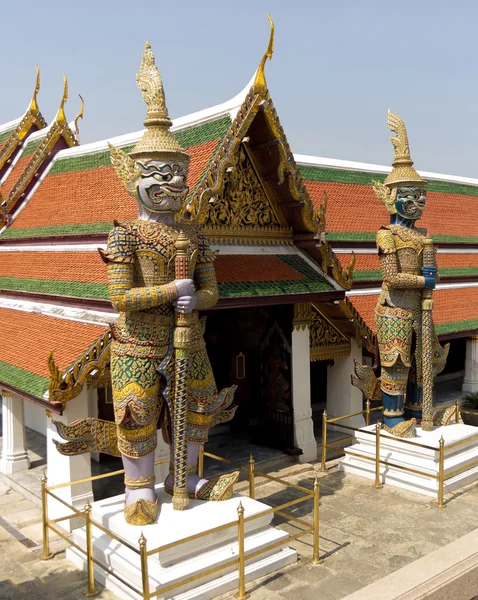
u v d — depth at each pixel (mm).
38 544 10609
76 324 12445
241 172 12945
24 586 9172
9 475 13828
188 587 8484
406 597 8445
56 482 11328
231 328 16531
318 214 13531
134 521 8891
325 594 8727
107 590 9008
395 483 13047
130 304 8484
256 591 8805
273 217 13688
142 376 8812
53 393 9664
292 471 13891
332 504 12102
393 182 13312
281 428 14945
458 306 19109
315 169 19875
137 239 8805
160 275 8930
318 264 14086
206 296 9336
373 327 15609
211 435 16266
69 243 15164
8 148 22391
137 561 8602
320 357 15516
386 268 12953
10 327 14531
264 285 12453
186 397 8953
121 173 9250
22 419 14141
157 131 9102
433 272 12977
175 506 9258
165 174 8961
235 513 9250
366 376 13938
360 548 10172
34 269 16016
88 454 11133
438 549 9805
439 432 13648
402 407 13750
